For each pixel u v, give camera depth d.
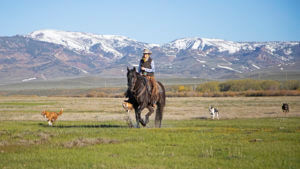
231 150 12.62
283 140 14.80
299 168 10.26
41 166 10.52
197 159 11.45
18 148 13.21
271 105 57.69
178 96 115.25
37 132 17.12
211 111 32.66
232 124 24.77
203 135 16.16
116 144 13.98
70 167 10.40
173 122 27.44
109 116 34.81
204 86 136.75
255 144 13.77
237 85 131.25
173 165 10.64
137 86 19.23
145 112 44.06
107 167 10.41
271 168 10.30
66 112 42.19
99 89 199.00
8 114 37.44
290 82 129.88
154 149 12.97
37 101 79.81
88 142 14.34
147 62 20.67
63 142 14.20
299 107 51.75
